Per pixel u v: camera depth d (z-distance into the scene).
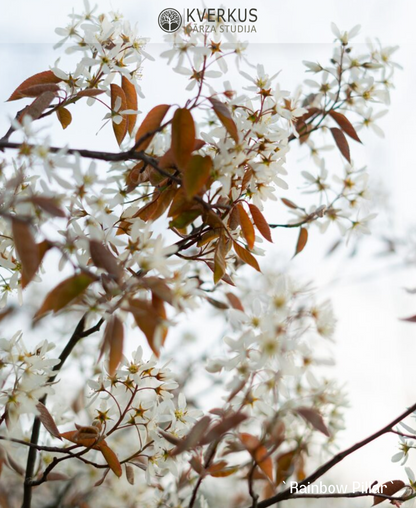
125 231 1.05
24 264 0.93
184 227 1.05
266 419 0.98
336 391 1.09
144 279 0.96
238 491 1.37
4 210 0.94
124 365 1.05
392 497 1.05
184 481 1.11
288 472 1.10
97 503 1.28
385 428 1.04
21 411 1.01
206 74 1.04
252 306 0.98
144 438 1.07
